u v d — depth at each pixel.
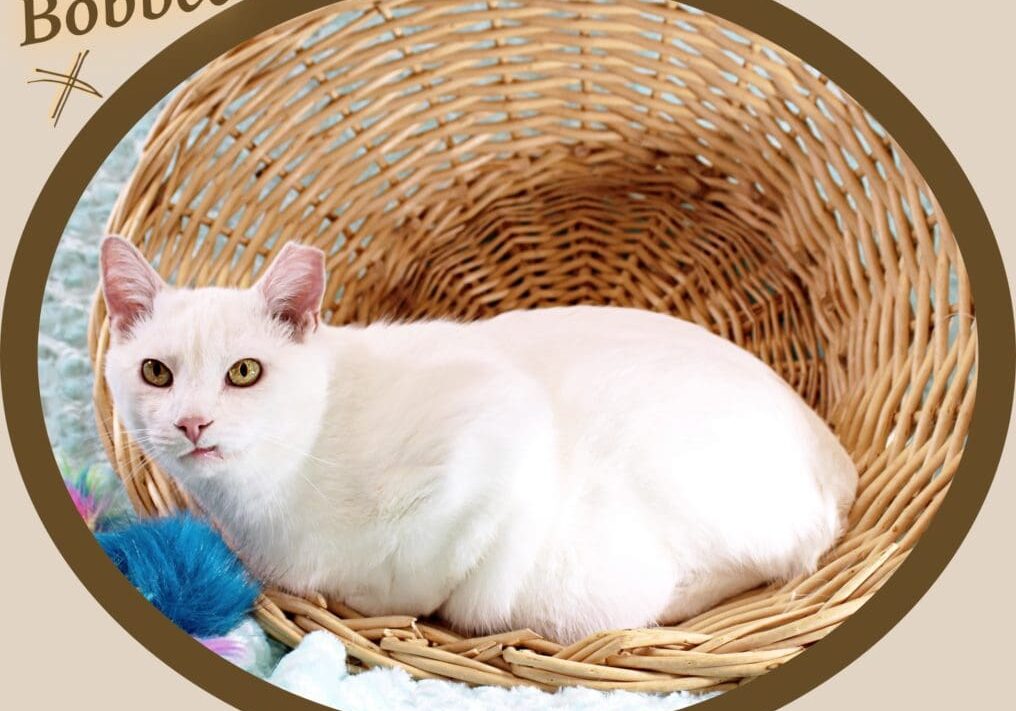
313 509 0.94
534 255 1.26
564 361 0.99
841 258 1.13
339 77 1.12
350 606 0.98
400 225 1.21
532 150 1.20
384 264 1.20
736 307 1.22
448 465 0.92
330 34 1.14
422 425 0.93
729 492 0.95
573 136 1.19
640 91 1.20
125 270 0.90
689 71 1.14
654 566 0.95
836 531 1.00
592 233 1.26
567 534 0.94
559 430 0.96
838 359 1.14
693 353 0.99
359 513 0.94
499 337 1.01
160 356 0.89
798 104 1.10
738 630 0.93
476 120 1.18
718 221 1.21
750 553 0.96
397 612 0.97
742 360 1.01
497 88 1.16
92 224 1.23
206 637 0.92
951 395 1.01
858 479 1.04
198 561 0.94
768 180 1.15
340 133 1.15
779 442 0.97
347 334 0.97
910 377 1.06
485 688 0.91
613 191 1.23
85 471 1.06
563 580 0.94
